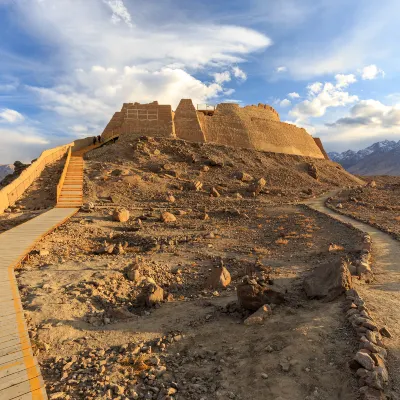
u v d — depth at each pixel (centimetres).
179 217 2708
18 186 2831
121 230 2244
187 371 697
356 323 756
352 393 563
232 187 4059
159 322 962
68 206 2691
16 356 709
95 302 1068
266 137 6097
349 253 1603
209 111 6153
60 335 862
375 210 3139
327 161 6700
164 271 1432
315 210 2989
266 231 2302
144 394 629
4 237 1709
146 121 5428
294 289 1100
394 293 1020
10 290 1054
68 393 631
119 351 795
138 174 3912
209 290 1266
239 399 590
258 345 752
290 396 578
